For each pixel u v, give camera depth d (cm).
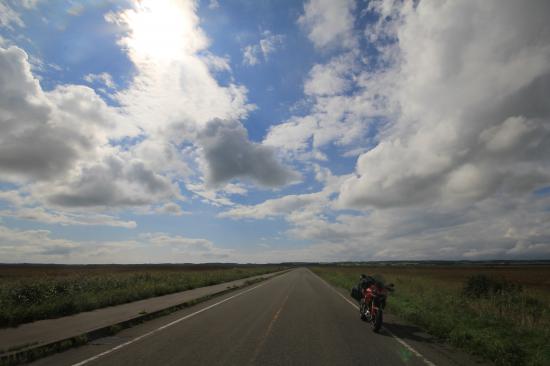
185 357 735
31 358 718
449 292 2398
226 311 1492
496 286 2314
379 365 704
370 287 1223
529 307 1705
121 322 1095
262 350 803
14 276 4259
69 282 2016
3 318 1070
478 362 748
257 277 4966
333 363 710
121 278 2706
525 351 789
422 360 750
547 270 8294
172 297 2000
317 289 2800
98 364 681
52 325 1043
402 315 1432
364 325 1180
